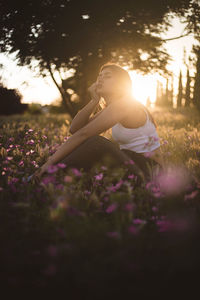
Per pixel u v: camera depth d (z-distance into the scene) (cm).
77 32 1309
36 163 344
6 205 199
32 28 1360
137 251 153
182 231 163
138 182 259
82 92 1531
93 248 154
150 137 279
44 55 1383
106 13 1302
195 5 1377
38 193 222
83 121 348
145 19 1360
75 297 129
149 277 138
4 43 1384
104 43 1331
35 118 1636
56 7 1303
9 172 281
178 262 142
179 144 457
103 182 261
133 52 1409
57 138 559
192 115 1333
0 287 133
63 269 140
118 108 279
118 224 167
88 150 278
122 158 276
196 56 1445
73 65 1419
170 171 271
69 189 218
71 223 170
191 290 131
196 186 247
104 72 307
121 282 135
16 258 148
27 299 128
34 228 182
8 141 473
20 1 1301
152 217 203
